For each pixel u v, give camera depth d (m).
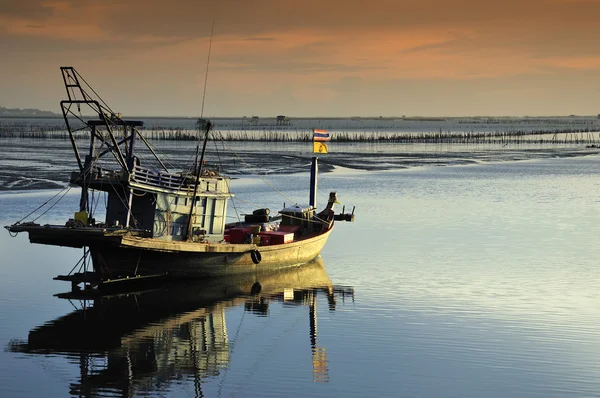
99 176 63.94
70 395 41.91
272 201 122.81
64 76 62.19
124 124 64.69
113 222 65.12
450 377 44.25
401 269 73.69
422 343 50.38
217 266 68.00
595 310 58.56
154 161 197.38
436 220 107.25
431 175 186.50
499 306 59.78
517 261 77.19
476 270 72.94
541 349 49.19
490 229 99.00
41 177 150.25
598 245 86.62
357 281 69.12
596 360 47.16
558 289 65.25
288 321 56.09
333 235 94.00
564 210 120.06
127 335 52.72
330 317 56.97
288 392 42.09
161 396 41.81
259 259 70.06
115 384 43.50
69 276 63.03
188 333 53.25
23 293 63.22
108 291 65.00
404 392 42.03
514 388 42.66
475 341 50.81
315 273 72.81
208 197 69.69
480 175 188.62
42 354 48.53
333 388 42.66
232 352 49.00
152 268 64.56
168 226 66.38
